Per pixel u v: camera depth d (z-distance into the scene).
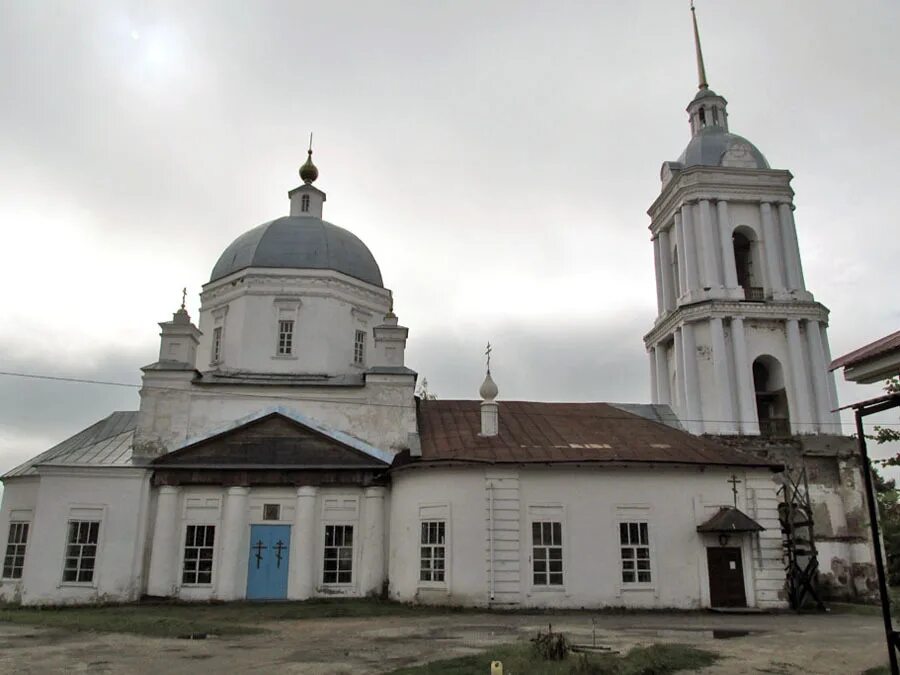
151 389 29.39
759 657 15.02
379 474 28.22
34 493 29.16
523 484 26.44
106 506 27.08
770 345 34.88
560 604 25.25
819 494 32.41
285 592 26.84
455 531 25.69
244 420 29.31
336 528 27.81
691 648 15.59
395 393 30.19
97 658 14.85
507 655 14.05
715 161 37.31
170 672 13.42
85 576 26.48
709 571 26.38
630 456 27.11
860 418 9.55
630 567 26.08
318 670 13.55
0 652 15.57
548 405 33.31
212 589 26.62
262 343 32.69
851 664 14.26
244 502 27.45
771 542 26.81
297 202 38.22
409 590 25.95
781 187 36.75
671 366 38.53
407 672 12.81
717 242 35.91
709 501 27.00
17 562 28.67
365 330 34.75
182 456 28.00
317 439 28.70
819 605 26.48
